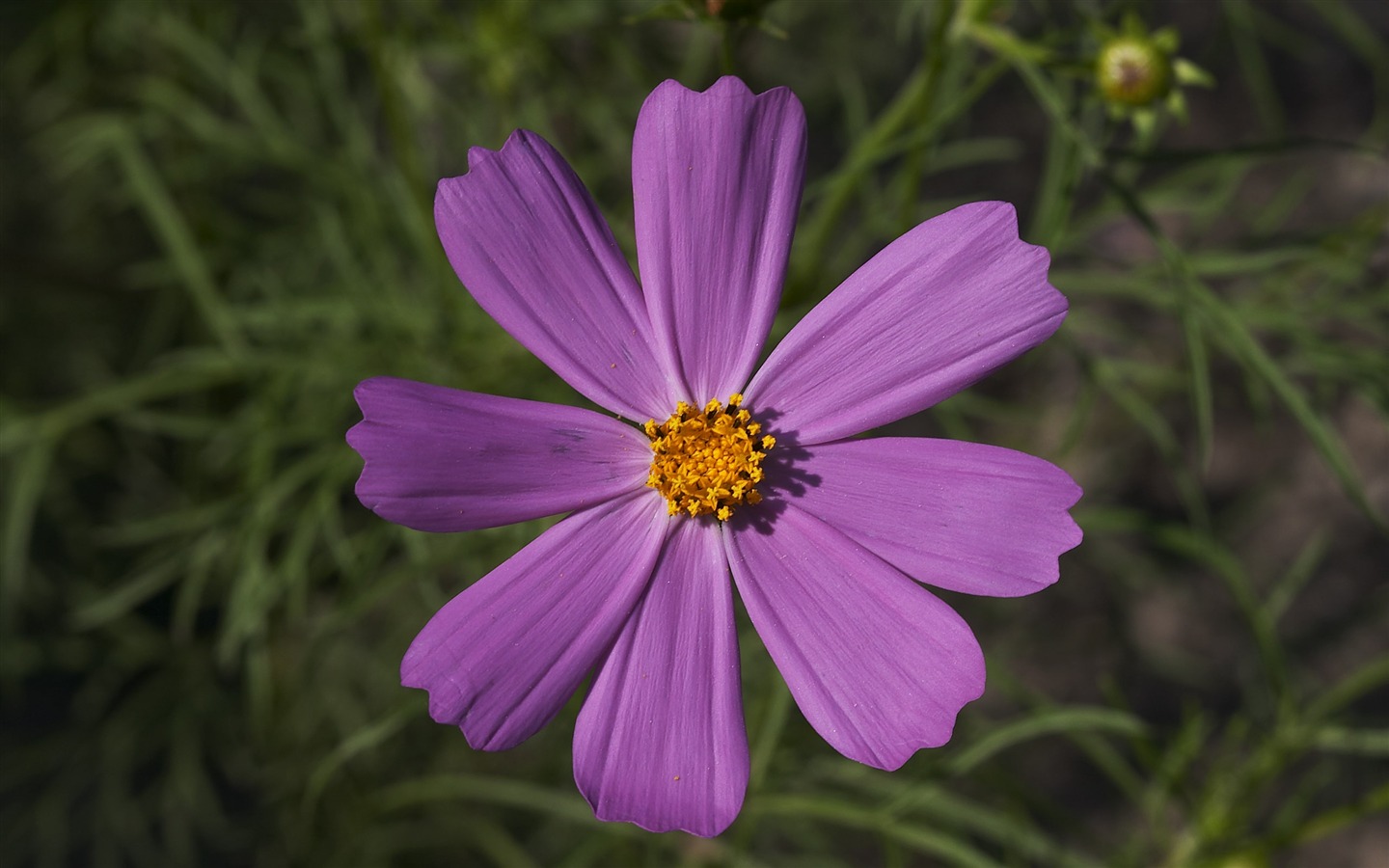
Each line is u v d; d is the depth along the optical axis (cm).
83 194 44
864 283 25
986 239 25
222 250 39
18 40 44
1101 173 29
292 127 41
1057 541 24
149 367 42
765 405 25
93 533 44
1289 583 35
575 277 25
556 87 37
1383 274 40
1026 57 29
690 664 25
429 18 36
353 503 41
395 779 42
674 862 37
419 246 36
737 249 25
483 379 35
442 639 24
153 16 39
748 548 25
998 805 43
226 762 44
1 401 36
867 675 25
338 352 36
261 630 35
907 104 31
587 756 24
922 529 25
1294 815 34
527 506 25
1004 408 37
